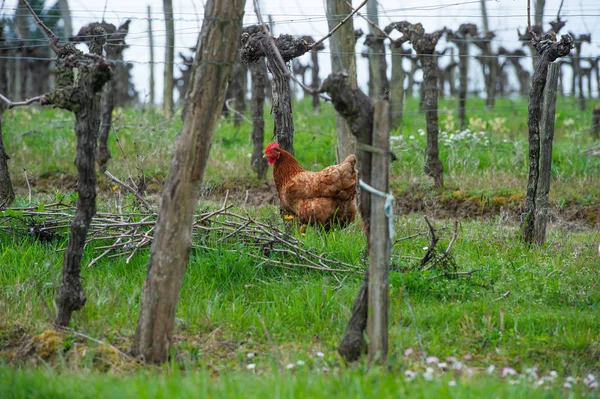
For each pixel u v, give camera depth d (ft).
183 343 27.99
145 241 37.70
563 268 37.76
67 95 25.26
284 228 42.57
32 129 74.08
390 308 30.76
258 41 43.52
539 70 40.70
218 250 37.47
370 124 24.31
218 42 24.72
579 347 28.32
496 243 42.47
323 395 20.42
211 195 58.39
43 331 28.53
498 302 33.35
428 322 30.81
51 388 22.17
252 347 28.66
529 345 28.53
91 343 27.35
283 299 33.60
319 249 38.37
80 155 26.04
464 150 66.23
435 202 54.95
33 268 36.04
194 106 25.00
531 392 21.65
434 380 22.35
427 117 56.54
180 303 32.65
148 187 57.88
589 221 52.03
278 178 44.70
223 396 20.49
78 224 26.94
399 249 40.01
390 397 20.34
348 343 25.57
